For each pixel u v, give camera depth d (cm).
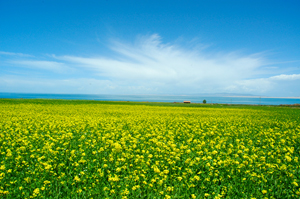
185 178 562
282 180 572
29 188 505
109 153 780
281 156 789
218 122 1906
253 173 564
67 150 747
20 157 660
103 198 479
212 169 630
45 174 564
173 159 726
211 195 507
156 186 527
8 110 2512
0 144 884
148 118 2006
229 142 1109
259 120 2136
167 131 1354
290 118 2431
